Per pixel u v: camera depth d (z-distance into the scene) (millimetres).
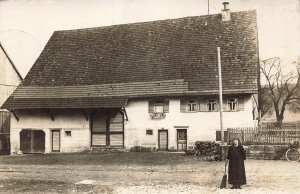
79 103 33688
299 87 43812
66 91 34875
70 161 26938
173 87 31969
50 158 29625
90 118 34062
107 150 33344
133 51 35531
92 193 14984
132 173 20062
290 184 15969
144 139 32594
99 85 34281
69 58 37188
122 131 33406
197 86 31422
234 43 33000
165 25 36250
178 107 31922
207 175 18844
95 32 38188
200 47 33688
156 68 33625
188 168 21406
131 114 33062
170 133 32000
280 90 44594
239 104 30547
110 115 33719
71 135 34438
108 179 18297
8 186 17062
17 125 35844
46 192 15445
